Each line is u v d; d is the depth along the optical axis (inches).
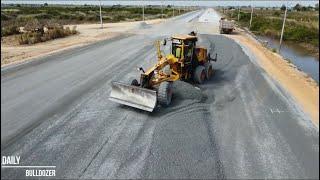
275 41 1385.3
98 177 255.0
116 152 292.7
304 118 381.4
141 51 829.2
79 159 280.7
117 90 400.2
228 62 694.5
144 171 263.4
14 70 603.5
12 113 384.5
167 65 446.0
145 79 402.9
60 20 2144.4
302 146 311.1
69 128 342.3
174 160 280.2
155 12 3745.1
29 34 1112.8
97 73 582.6
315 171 268.7
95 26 1734.7
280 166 275.4
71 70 606.9
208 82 528.7
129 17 2657.5
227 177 257.8
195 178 255.1
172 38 458.6
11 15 2314.2
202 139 319.9
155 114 382.6
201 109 401.4
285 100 445.1
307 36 1378.0
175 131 337.1
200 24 1923.0
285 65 721.6
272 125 358.9
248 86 510.6
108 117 372.5
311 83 561.3
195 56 508.4
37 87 491.8
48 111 390.6
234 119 373.4
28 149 297.4
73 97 443.2
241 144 312.5
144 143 309.6
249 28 1823.3
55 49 869.8
